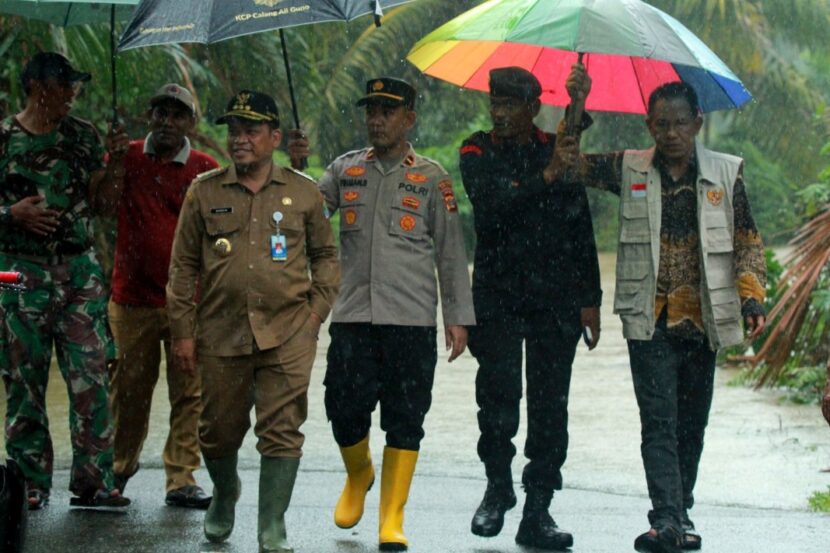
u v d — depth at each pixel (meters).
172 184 9.01
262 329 7.39
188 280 7.59
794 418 13.01
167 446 9.15
